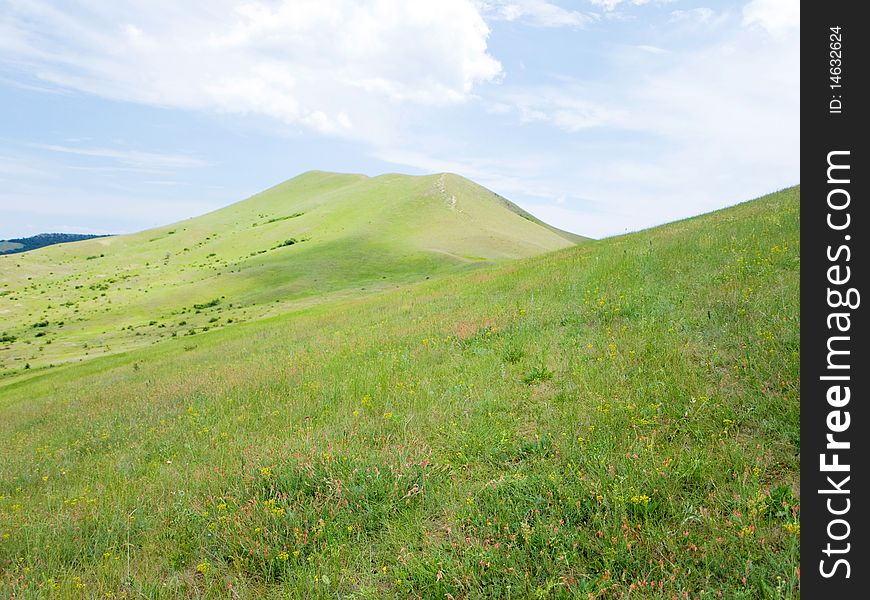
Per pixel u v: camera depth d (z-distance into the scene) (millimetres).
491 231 144500
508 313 13484
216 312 93750
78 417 15242
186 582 4699
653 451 5352
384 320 19719
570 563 4121
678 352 7750
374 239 133500
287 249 145000
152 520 5949
